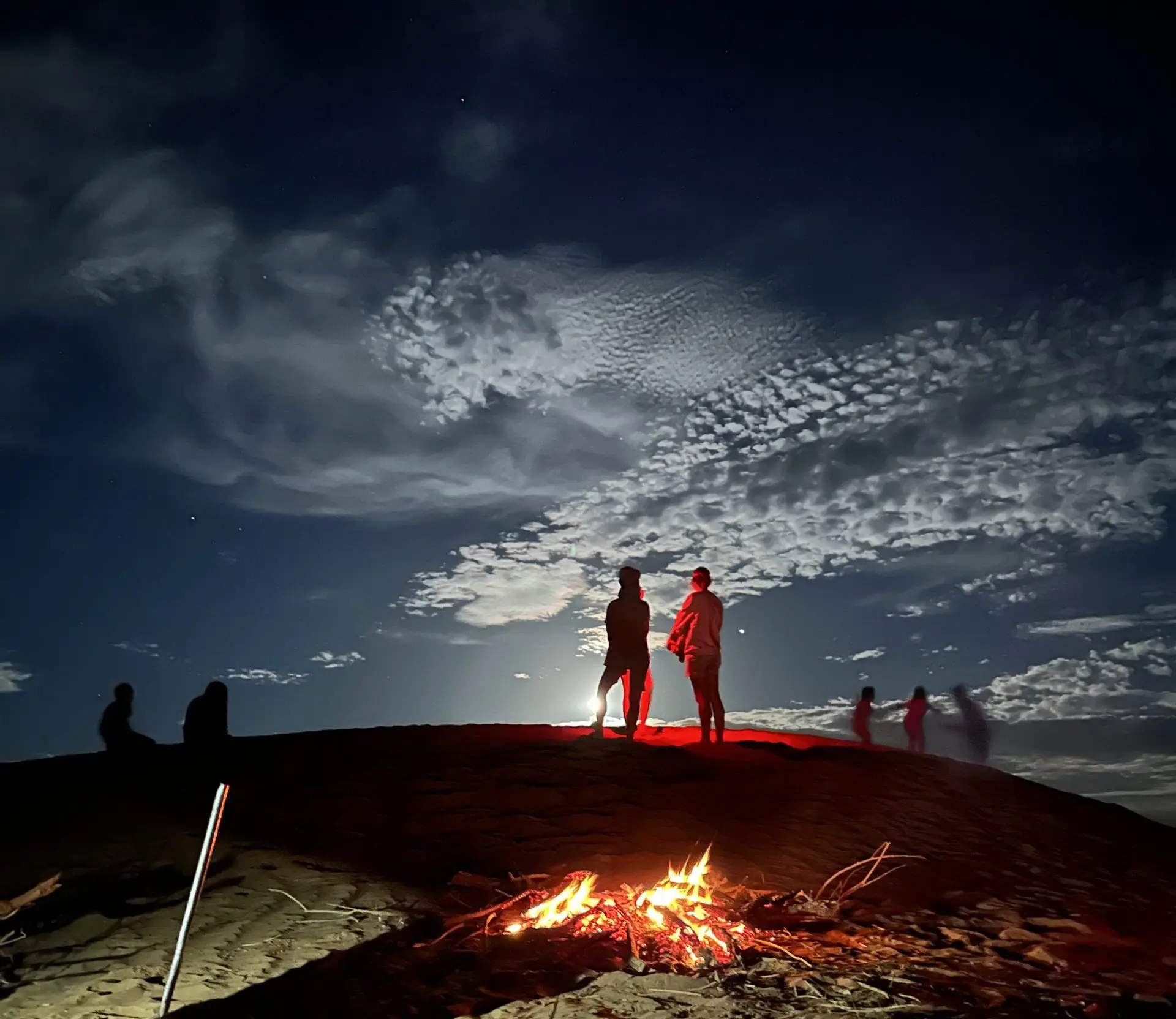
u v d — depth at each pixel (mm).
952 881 7969
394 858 7477
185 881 6898
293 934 5809
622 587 12859
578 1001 4766
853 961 5551
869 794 10453
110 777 9805
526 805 8961
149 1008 4723
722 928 5930
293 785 9461
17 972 5297
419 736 12344
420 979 5141
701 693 12430
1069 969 5750
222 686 11727
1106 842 10289
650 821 8664
